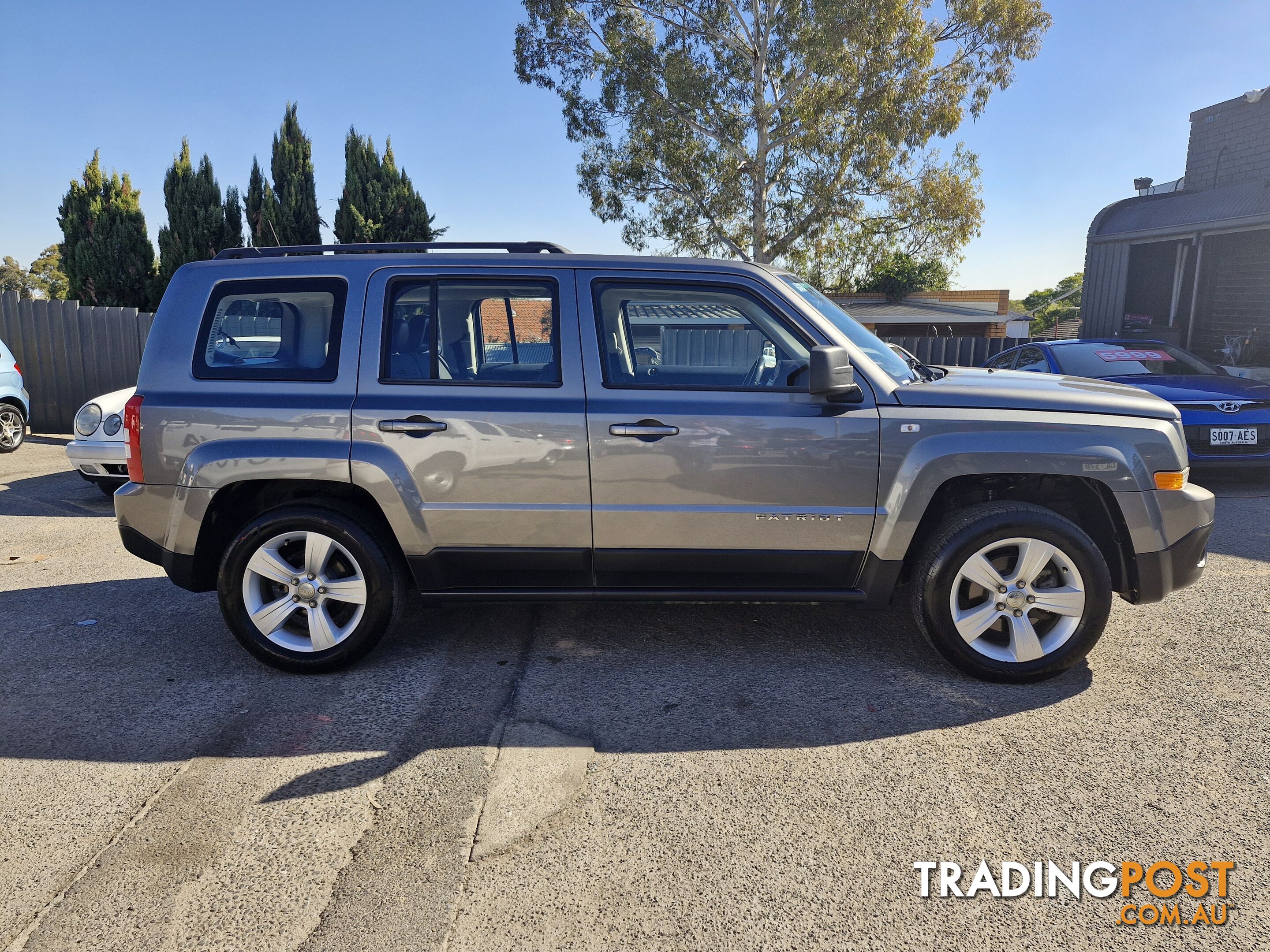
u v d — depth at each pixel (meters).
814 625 4.32
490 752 3.06
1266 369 11.34
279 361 3.67
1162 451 3.52
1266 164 13.32
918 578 3.60
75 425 7.20
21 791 2.80
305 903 2.25
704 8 23.88
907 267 37.25
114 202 23.44
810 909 2.22
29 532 6.53
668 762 2.98
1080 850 2.47
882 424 3.51
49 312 12.72
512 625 4.36
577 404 3.57
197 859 2.44
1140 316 14.45
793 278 4.19
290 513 3.62
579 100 25.28
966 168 25.03
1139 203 14.06
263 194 24.48
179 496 3.62
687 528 3.58
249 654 3.96
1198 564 3.63
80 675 3.76
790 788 2.80
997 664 3.55
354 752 3.07
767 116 23.94
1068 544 3.46
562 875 2.37
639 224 26.27
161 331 3.71
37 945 2.10
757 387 3.58
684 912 2.21
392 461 3.55
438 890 2.31
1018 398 3.57
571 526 3.60
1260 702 3.41
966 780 2.85
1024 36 24.02
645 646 4.07
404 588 3.81
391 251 3.76
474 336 3.67
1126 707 3.37
